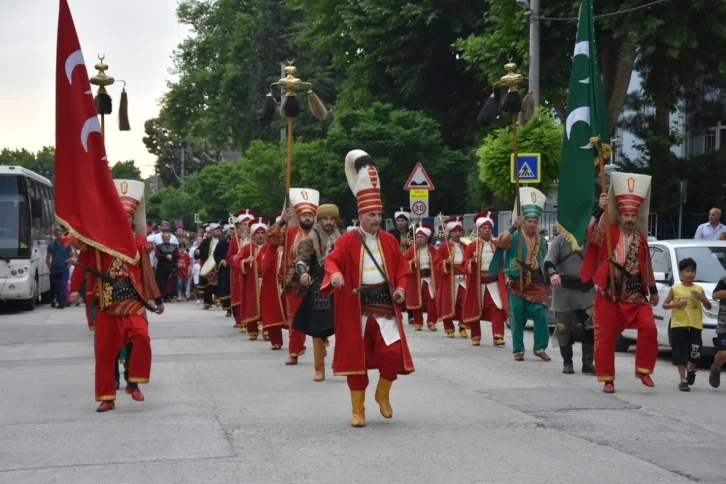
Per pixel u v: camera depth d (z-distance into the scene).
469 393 11.27
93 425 9.52
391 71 38.00
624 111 34.44
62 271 29.22
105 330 10.32
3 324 22.66
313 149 42.84
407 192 37.91
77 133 10.44
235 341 17.86
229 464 7.77
